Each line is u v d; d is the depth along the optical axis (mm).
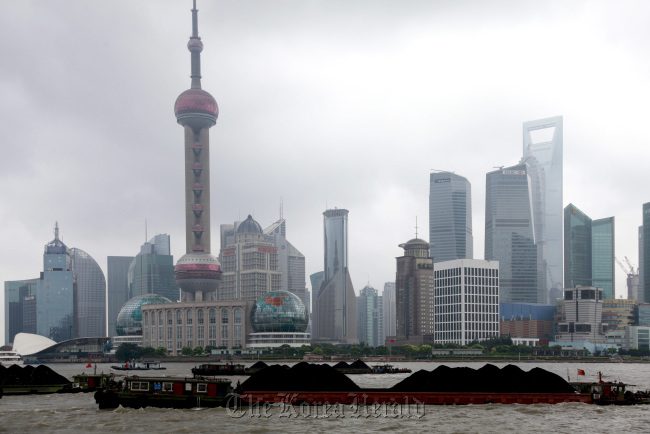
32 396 158750
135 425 111125
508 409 128000
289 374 142000
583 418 116938
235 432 104562
